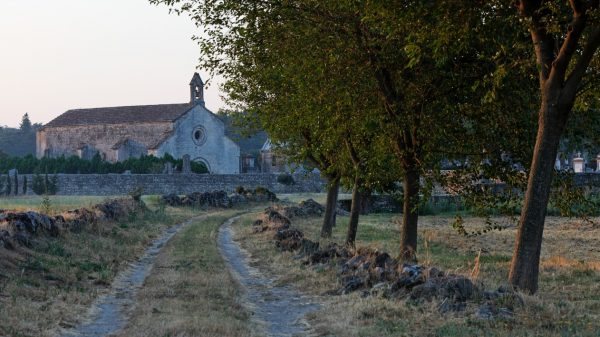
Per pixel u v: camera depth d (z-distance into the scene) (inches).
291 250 1065.5
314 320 554.6
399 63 815.7
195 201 2452.0
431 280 596.7
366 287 676.1
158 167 3617.1
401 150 876.6
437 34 684.1
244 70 1003.9
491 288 611.8
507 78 761.6
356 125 878.4
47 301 601.9
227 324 502.0
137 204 1829.5
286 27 849.5
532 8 628.1
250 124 1387.8
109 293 700.0
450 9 653.9
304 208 2146.9
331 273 786.2
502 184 1453.0
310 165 1462.8
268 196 2874.0
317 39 831.7
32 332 479.2
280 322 561.9
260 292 724.7
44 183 3090.6
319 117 895.7
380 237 1466.5
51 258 800.3
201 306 597.9
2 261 701.9
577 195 828.6
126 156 4097.0
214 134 4148.6
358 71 824.3
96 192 3139.8
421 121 828.6
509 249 1304.1
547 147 630.5
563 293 653.9
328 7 818.2
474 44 763.4
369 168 948.0
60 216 1028.5
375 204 2417.6
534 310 540.1
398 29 714.2
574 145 826.2
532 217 635.5
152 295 665.6
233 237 1398.9
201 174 3376.0
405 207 911.0
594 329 478.3
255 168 4987.7
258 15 842.8
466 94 818.8
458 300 567.2
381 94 845.2
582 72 618.2
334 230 1627.7
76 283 718.5
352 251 893.2
